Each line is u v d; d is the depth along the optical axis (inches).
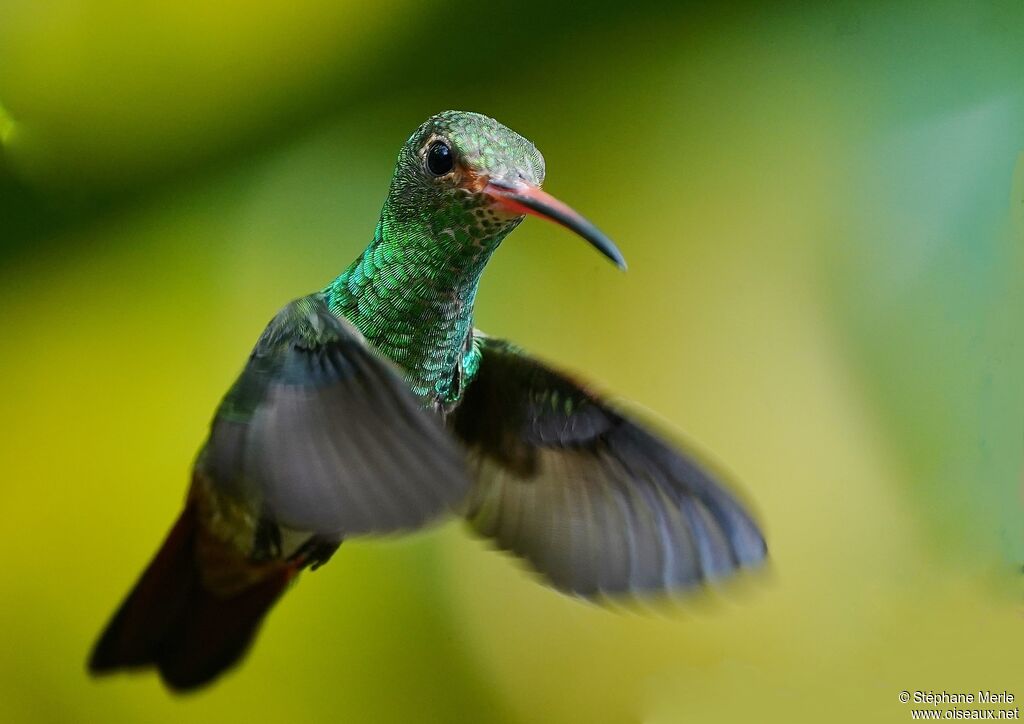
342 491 47.1
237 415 47.5
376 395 47.4
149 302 51.9
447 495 47.1
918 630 51.3
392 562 51.7
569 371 49.2
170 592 48.6
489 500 49.4
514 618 51.7
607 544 49.2
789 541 51.5
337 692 51.3
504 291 52.2
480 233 48.9
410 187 49.1
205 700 51.2
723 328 52.0
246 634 48.8
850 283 51.9
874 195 52.0
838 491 51.5
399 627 51.6
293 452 47.3
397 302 49.1
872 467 51.5
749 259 52.1
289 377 47.6
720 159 52.3
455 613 51.7
